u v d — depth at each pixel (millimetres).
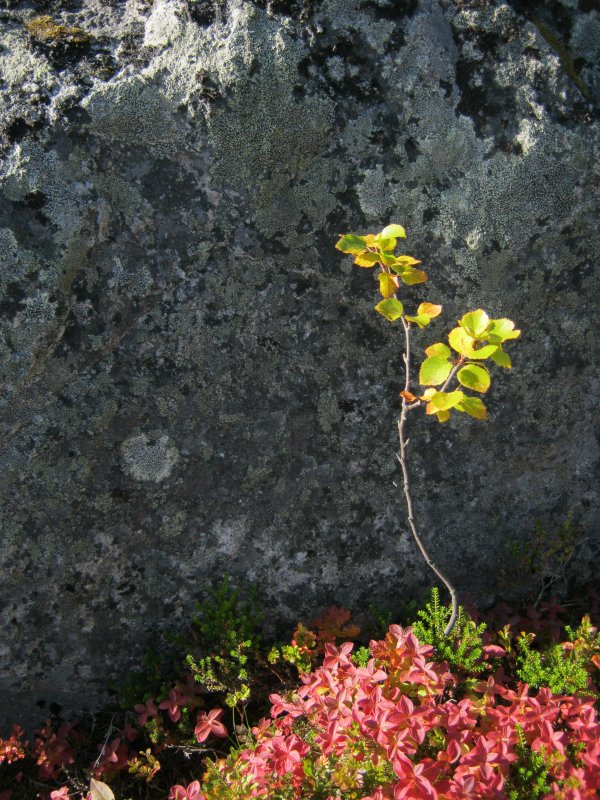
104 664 1063
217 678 1044
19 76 962
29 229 936
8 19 1002
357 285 1047
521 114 1054
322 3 1014
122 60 981
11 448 970
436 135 1032
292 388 1054
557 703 957
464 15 1056
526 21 1069
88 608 1036
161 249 986
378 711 897
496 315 1075
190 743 1016
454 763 916
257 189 999
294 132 995
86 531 1014
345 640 1109
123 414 1001
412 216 1036
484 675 1045
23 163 932
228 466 1049
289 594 1107
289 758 891
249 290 1019
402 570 1138
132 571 1043
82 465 997
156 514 1036
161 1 1015
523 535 1169
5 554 989
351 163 1021
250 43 980
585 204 1074
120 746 1032
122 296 980
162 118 968
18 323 942
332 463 1083
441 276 1056
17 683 1036
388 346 1072
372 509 1108
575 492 1177
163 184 977
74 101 950
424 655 960
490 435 1121
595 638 1021
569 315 1104
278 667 1076
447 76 1039
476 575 1166
